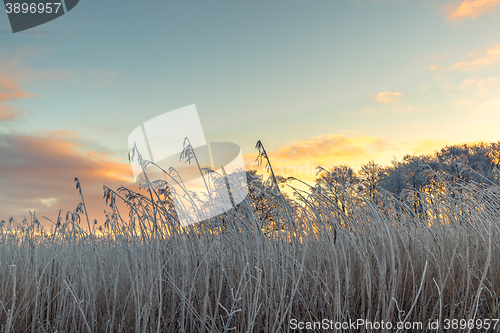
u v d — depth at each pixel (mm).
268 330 2840
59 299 3223
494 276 3367
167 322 3100
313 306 3002
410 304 3213
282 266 2893
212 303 3230
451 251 3633
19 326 3121
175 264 3428
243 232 3248
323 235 3619
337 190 4242
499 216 4098
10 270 3504
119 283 3498
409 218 4500
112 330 2916
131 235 3613
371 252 3580
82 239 3666
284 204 3402
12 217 5242
